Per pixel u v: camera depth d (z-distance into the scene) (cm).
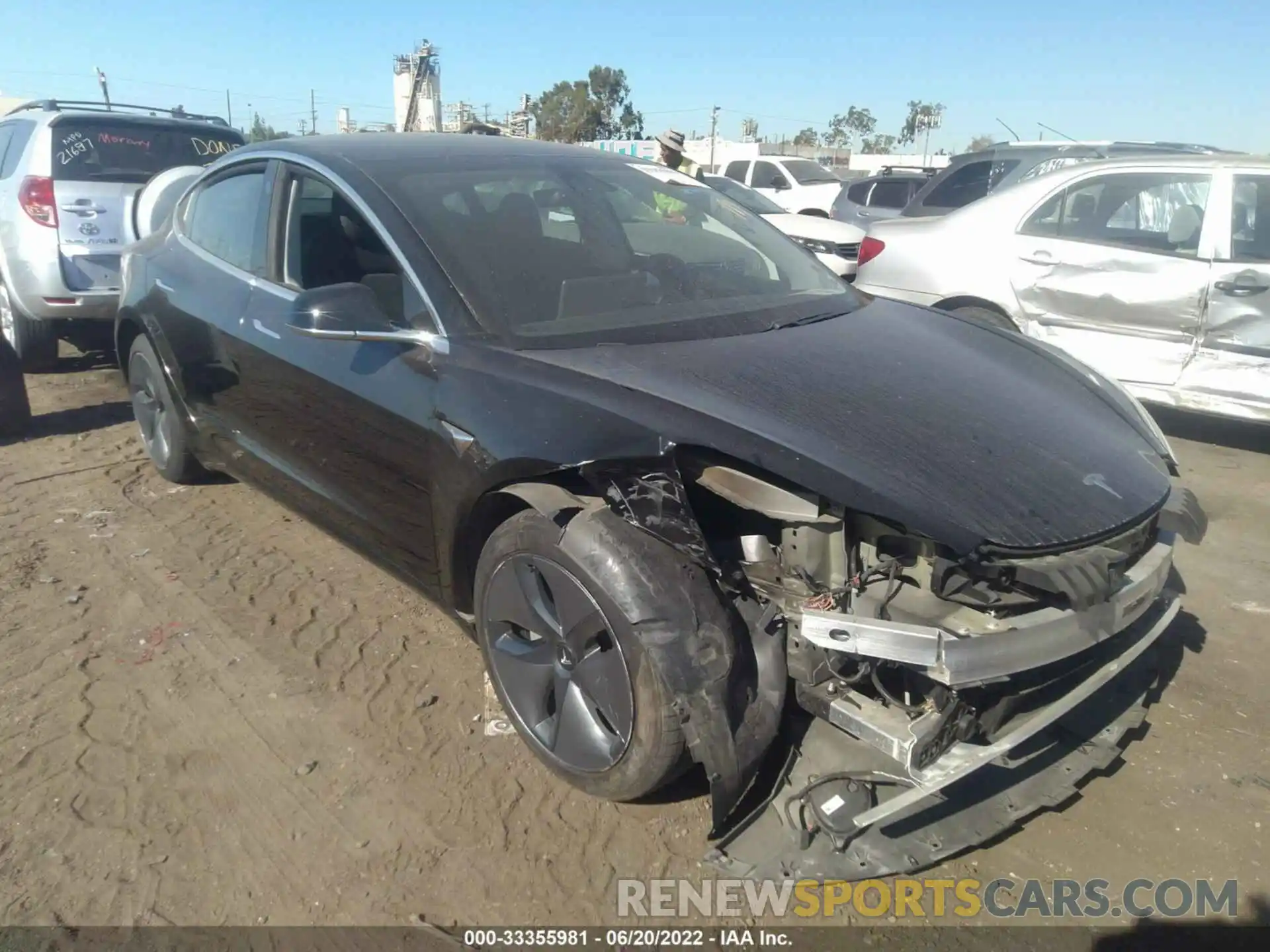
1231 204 529
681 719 223
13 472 504
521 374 267
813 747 248
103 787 268
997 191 618
